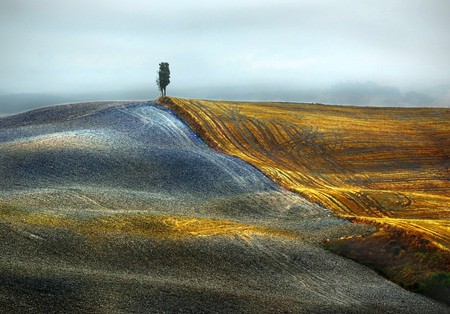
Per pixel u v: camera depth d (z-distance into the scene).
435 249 42.16
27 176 58.88
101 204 51.16
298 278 37.38
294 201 60.34
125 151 70.75
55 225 39.62
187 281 33.22
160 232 42.25
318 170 77.69
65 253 34.66
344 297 34.75
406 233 45.38
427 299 36.81
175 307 28.70
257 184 65.75
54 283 29.14
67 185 57.31
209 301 30.06
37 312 25.86
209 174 66.94
